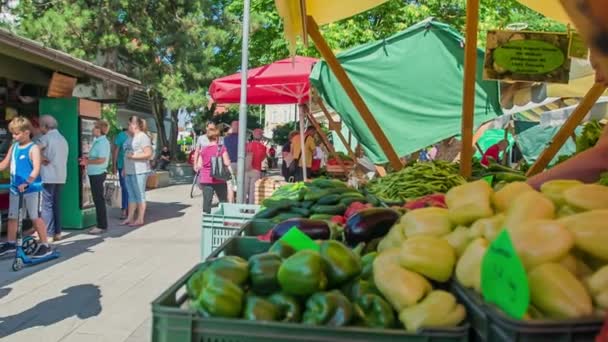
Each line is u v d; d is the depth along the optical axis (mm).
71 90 9070
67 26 15688
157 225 8930
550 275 1008
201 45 18156
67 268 5738
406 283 1229
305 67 6359
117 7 16547
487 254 1038
